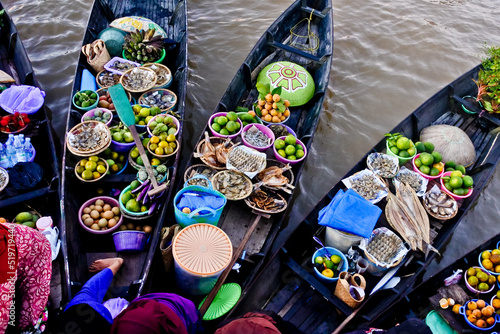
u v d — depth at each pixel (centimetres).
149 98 560
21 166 453
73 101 531
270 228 471
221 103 561
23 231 221
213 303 377
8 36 632
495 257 452
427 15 930
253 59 644
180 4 723
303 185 607
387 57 820
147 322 221
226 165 477
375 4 948
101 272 331
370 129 689
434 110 630
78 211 444
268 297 421
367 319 396
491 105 618
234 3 902
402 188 496
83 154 458
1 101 523
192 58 769
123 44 620
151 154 491
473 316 408
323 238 479
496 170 645
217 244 365
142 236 419
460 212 509
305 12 727
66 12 804
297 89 617
